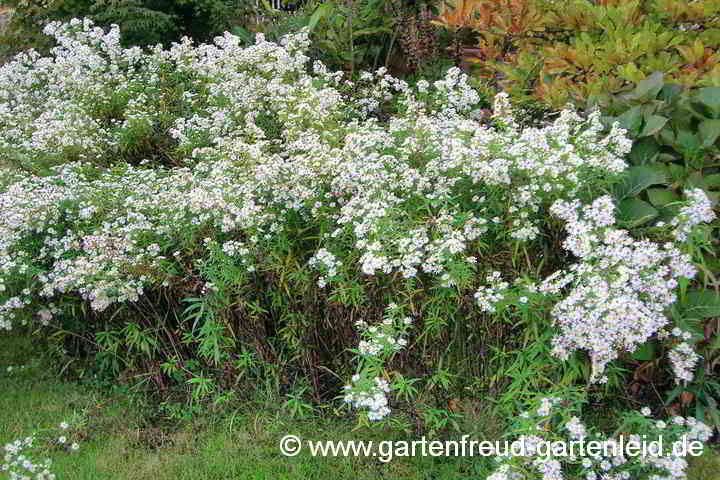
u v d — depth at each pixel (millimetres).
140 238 3857
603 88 4125
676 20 4348
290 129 4684
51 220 4066
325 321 3615
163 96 5781
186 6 8539
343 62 6801
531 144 3381
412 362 3482
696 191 2984
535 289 3023
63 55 6336
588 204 3316
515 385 3117
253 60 5590
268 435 3588
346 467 3348
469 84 5500
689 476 3188
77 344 4305
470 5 5043
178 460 3461
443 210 3377
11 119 5801
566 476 2965
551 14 4805
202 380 3670
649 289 2838
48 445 3580
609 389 3404
